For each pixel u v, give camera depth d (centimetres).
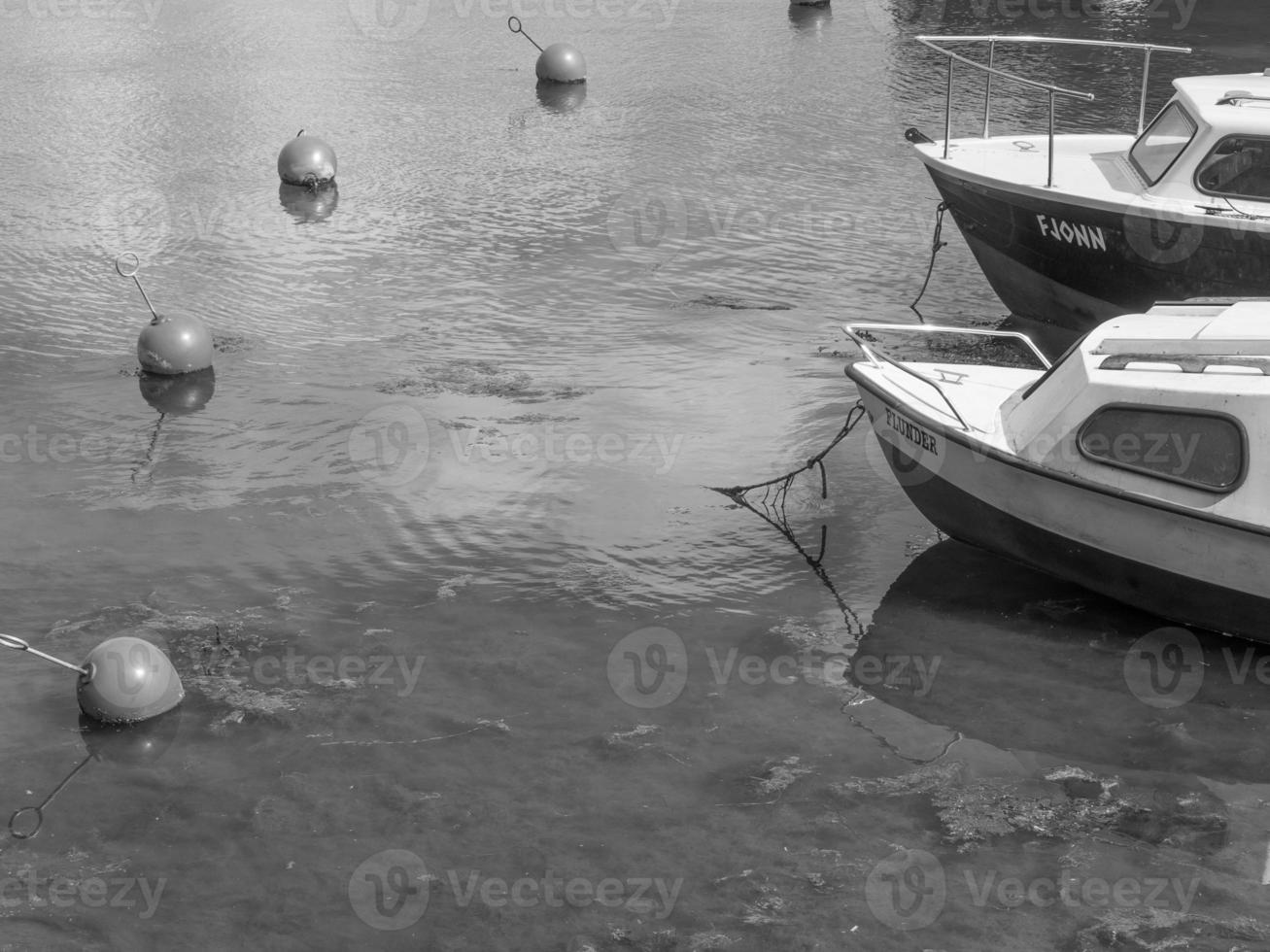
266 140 2134
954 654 895
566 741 816
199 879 712
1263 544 817
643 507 1084
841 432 1080
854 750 806
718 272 1596
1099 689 852
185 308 1512
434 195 1886
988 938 664
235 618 942
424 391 1301
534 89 2428
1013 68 2406
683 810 759
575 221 1775
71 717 845
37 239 1716
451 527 1057
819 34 2783
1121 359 892
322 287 1573
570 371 1341
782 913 683
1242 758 789
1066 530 902
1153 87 2231
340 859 725
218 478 1139
